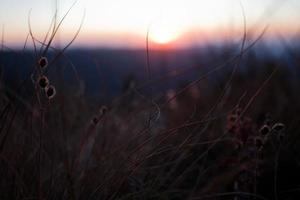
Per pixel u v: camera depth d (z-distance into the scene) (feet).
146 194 6.92
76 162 7.27
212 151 9.02
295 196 8.17
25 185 6.29
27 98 7.55
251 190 7.48
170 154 7.47
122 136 8.66
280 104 11.85
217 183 6.87
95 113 9.93
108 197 6.53
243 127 7.23
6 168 6.45
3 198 6.05
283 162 8.43
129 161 6.95
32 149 6.93
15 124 7.41
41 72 5.75
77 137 8.66
